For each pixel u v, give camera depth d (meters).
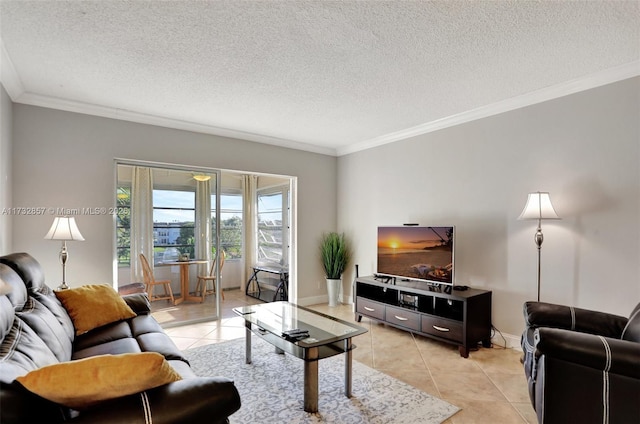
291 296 5.25
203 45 2.33
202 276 4.44
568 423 1.72
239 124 4.20
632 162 2.68
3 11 1.92
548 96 3.13
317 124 4.20
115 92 3.17
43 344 1.61
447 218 3.99
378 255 4.25
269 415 2.17
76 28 2.11
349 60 2.54
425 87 3.05
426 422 2.10
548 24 2.07
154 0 1.84
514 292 3.37
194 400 1.23
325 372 2.81
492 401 2.35
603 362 1.63
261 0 1.85
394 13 1.97
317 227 5.41
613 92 2.77
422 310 3.61
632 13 1.95
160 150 3.98
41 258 3.29
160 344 2.20
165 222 4.17
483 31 2.15
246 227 6.24
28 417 0.99
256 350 3.31
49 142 3.34
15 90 3.01
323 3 1.87
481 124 3.67
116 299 2.74
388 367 2.92
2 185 2.83
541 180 3.19
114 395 1.17
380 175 4.86
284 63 2.59
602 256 2.82
